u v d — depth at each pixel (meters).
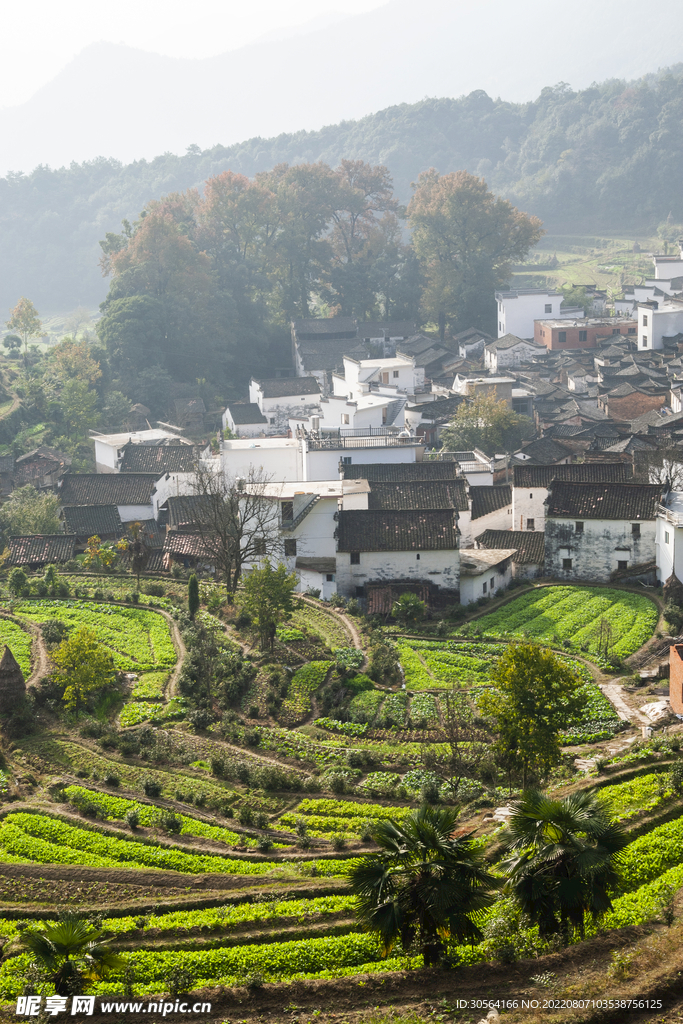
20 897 34.00
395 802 42.22
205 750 47.22
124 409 132.25
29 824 39.22
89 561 75.12
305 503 74.06
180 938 31.09
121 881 34.97
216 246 167.12
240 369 158.12
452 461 86.69
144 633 61.69
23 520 83.44
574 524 73.75
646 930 29.06
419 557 70.69
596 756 46.09
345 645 61.81
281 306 170.25
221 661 56.09
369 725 51.03
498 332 165.62
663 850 34.19
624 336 151.38
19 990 27.84
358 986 27.50
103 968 27.52
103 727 48.56
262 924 31.61
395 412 117.31
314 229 173.62
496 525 83.38
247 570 69.56
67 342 139.75
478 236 169.25
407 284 177.62
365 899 25.95
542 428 116.25
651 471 79.94
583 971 27.31
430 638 63.91
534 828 26.39
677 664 50.94
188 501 84.12
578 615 66.25
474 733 49.28
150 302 142.25
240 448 92.25
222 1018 26.72
